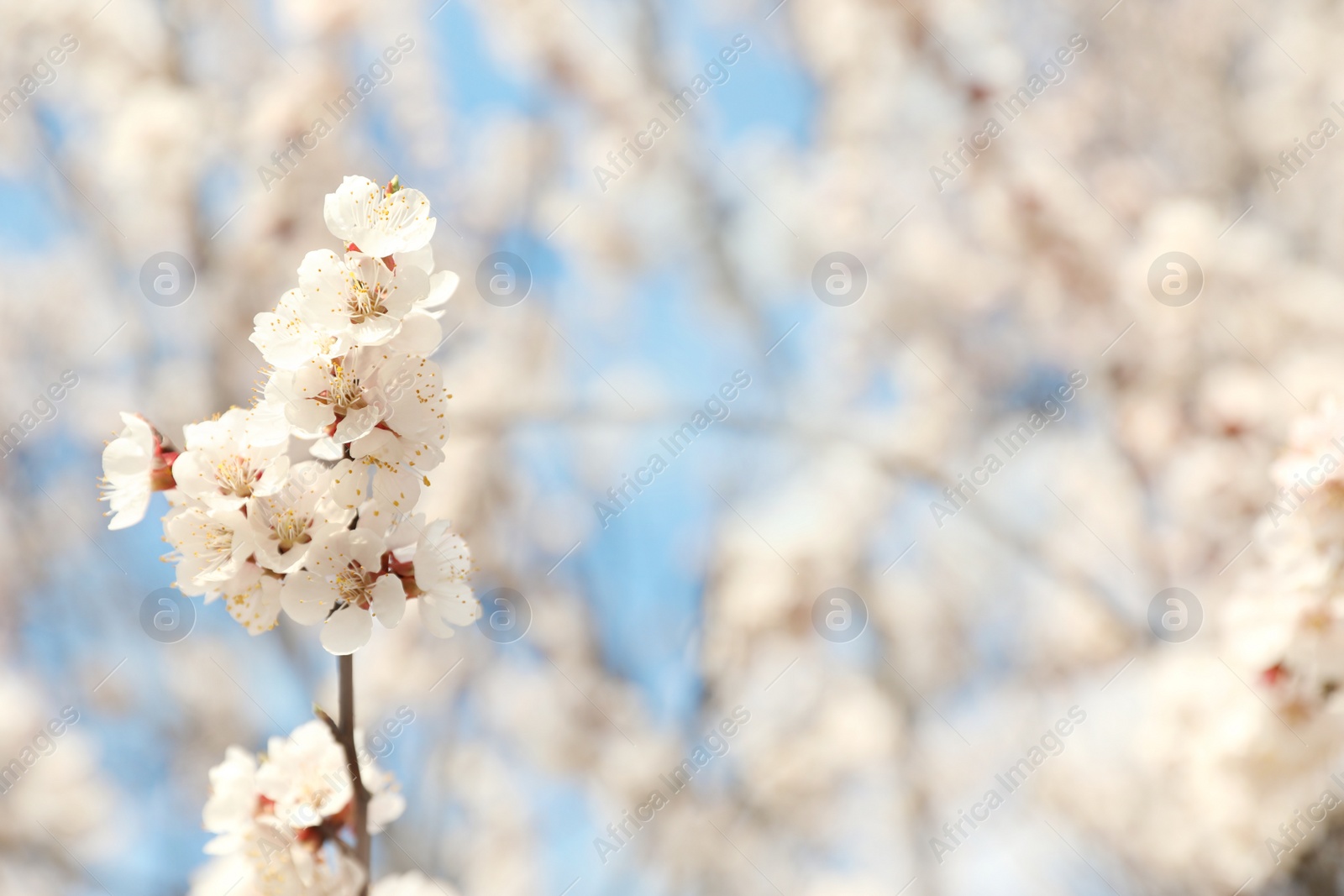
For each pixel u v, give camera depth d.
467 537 6.63
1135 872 5.02
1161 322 5.60
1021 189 6.01
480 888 6.21
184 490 2.00
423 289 2.02
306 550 1.97
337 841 2.19
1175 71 6.95
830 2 6.64
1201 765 3.29
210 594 2.00
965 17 6.27
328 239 6.32
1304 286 5.62
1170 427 5.65
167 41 6.47
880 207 7.16
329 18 6.40
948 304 7.20
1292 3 6.99
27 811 5.87
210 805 2.25
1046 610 6.63
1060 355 6.81
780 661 6.81
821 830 6.76
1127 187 6.16
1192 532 5.56
